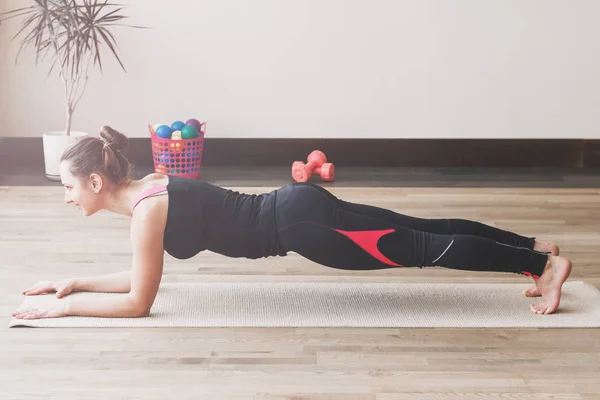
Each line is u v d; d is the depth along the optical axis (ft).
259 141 16.70
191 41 16.21
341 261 8.67
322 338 8.41
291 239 8.61
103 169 8.52
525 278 10.42
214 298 9.44
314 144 16.75
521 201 14.08
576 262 11.01
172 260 10.88
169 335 8.41
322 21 16.28
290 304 9.30
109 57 16.14
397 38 16.42
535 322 8.85
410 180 15.53
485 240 8.75
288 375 7.61
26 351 7.98
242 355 8.00
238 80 16.44
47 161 14.97
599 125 16.87
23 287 9.73
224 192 8.83
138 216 8.50
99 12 15.94
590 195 14.61
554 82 16.74
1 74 16.01
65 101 15.28
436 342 8.35
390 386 7.43
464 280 10.34
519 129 16.87
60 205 13.38
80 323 8.59
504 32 16.48
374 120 16.75
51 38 14.39
